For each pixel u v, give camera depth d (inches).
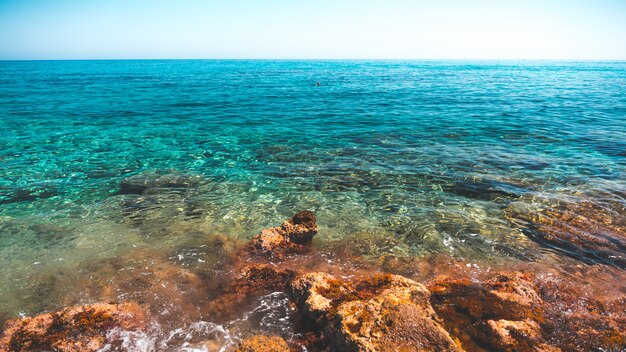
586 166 171.3
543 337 68.4
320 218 126.2
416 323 65.5
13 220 122.3
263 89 565.3
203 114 329.1
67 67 1471.5
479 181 154.7
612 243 105.9
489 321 71.6
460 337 68.3
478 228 117.7
